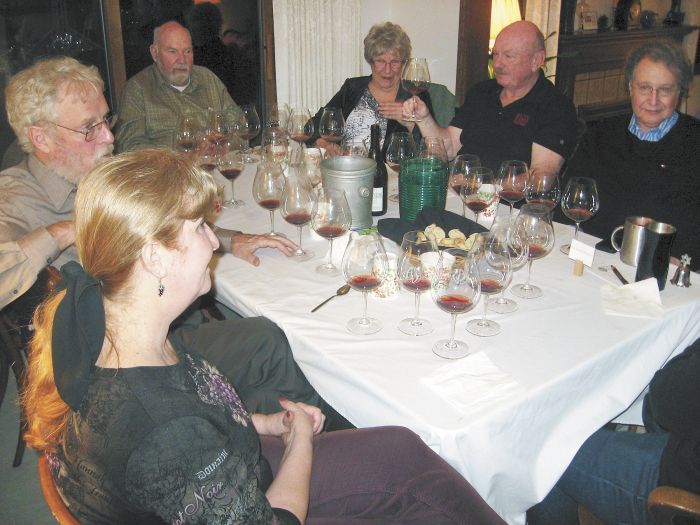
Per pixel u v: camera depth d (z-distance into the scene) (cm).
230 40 421
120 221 84
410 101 279
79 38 363
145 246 86
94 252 86
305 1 421
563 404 132
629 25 605
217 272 178
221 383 105
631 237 172
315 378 143
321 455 125
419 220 190
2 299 158
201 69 349
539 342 139
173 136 331
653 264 158
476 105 296
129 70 384
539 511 158
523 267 177
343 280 172
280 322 151
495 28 488
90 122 176
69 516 90
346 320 150
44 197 180
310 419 128
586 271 173
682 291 161
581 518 144
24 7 342
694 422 125
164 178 88
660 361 150
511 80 273
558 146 269
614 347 137
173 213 87
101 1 361
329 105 342
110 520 89
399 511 117
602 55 589
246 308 165
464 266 136
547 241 165
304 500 108
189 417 86
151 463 82
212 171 255
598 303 156
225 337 172
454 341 140
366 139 328
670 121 228
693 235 219
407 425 120
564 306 155
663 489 110
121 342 89
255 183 205
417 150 254
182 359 101
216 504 86
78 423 86
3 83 346
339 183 193
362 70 471
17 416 238
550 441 134
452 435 112
